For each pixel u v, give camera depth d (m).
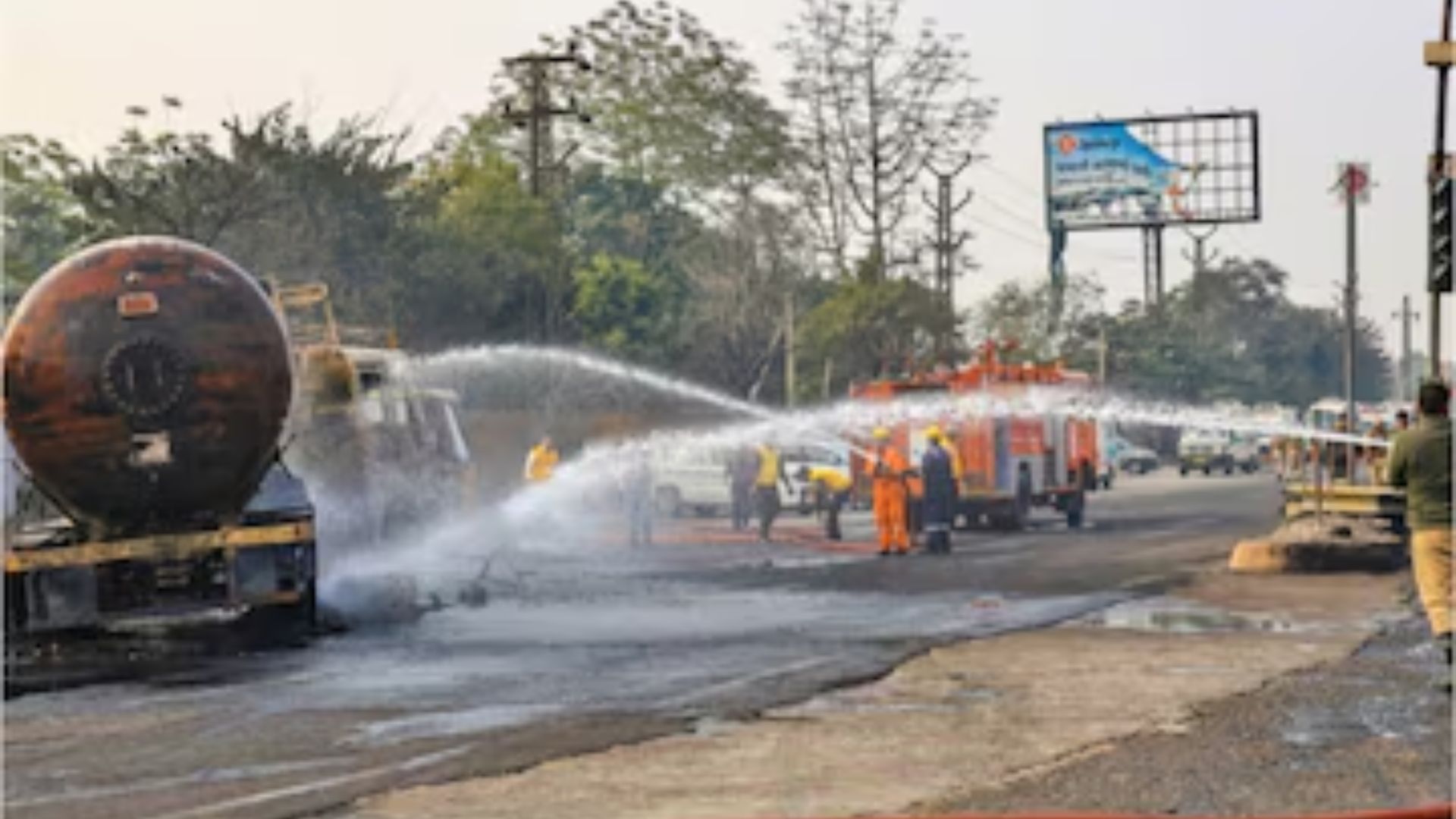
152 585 16.78
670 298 66.75
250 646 16.95
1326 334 165.62
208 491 16.70
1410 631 16.70
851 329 67.06
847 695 13.11
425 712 12.62
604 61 81.69
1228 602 19.75
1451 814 8.41
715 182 81.50
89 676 15.13
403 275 47.09
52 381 16.19
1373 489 24.58
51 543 16.73
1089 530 38.19
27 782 10.38
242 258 42.62
